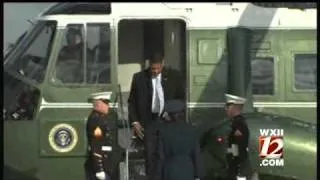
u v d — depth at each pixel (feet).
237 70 117.50
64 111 116.47
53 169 115.65
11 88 116.67
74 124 115.96
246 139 109.40
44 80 116.37
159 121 107.04
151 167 102.78
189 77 119.24
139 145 117.39
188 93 119.24
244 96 117.70
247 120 115.44
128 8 118.93
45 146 115.34
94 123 105.70
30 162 115.34
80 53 117.70
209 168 114.93
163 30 127.24
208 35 119.65
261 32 120.37
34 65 117.29
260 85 120.06
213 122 118.62
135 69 128.06
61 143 115.65
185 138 101.96
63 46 117.39
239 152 109.29
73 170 115.75
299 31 120.78
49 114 116.06
